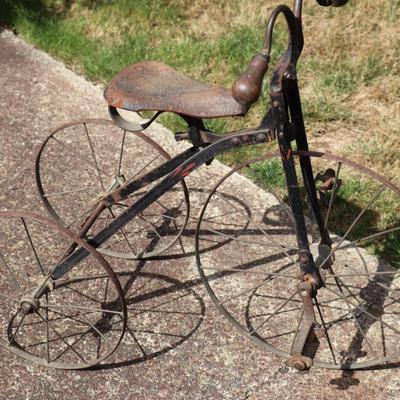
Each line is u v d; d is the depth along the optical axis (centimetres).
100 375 320
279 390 311
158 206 402
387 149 418
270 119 274
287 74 266
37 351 330
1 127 455
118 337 335
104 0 552
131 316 344
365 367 317
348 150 421
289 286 354
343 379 314
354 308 342
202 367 321
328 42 495
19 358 328
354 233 377
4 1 559
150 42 518
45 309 347
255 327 337
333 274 338
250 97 256
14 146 442
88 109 469
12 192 412
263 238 380
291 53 269
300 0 271
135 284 360
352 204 389
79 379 319
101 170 425
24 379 319
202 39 518
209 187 410
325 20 513
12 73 498
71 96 479
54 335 337
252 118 446
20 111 467
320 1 295
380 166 410
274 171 409
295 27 265
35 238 383
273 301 348
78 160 432
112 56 502
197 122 293
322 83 464
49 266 368
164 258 373
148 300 352
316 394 309
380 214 383
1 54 515
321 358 323
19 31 537
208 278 360
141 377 319
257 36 503
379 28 505
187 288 357
